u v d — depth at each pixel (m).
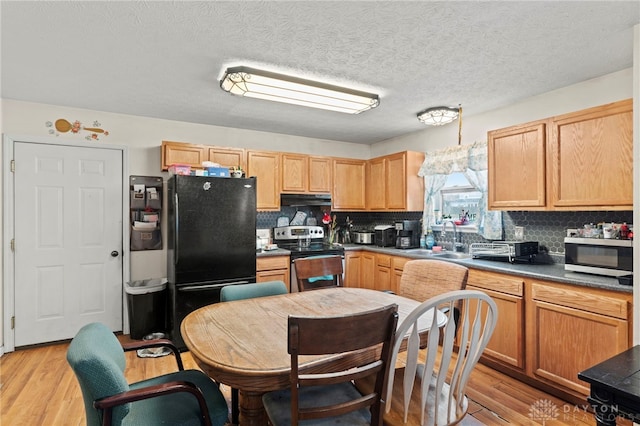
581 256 2.38
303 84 2.63
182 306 3.17
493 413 2.14
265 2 1.67
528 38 2.02
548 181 2.59
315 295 2.26
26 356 2.98
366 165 4.81
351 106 3.16
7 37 1.99
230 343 1.44
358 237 4.75
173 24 1.87
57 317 3.30
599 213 2.58
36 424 2.01
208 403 1.47
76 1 1.65
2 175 3.06
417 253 3.66
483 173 3.45
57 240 3.30
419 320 1.74
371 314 1.17
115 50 2.17
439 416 1.36
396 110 3.41
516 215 3.18
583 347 2.14
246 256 3.47
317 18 1.81
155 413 1.39
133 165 3.62
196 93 2.94
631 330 1.94
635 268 1.89
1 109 3.06
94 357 1.19
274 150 4.43
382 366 1.24
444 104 3.22
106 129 3.50
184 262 3.18
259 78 2.51
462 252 3.75
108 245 3.52
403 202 4.16
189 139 3.90
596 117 2.30
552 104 2.88
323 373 1.29
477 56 2.25
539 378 2.39
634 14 1.77
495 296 2.66
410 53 2.21
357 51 2.18
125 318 3.58
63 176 3.32
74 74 2.54
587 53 2.21
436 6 1.71
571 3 1.68
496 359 2.66
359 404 1.22
